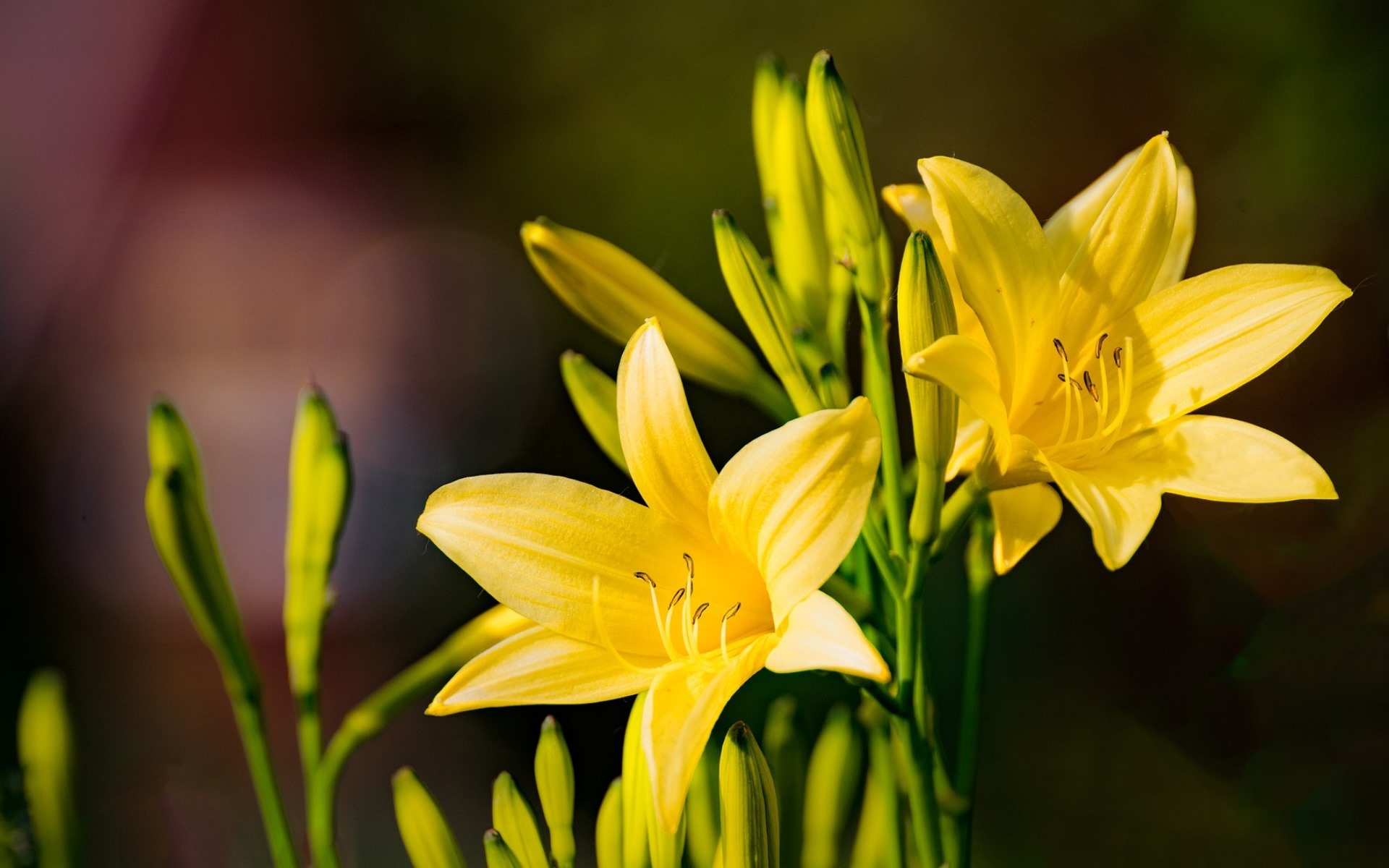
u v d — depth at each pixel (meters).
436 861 0.69
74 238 1.99
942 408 0.68
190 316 2.00
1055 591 1.28
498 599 0.69
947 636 1.29
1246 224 1.49
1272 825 1.02
